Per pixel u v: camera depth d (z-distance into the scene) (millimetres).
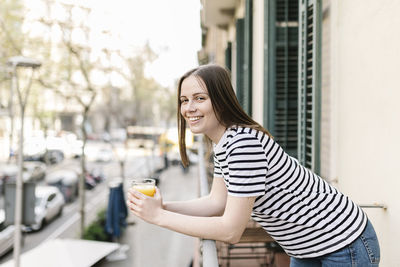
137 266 11938
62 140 39938
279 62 4316
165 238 14750
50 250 10320
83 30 17016
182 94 1557
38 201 16469
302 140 3322
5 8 15250
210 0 9078
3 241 12352
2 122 35688
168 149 39375
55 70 16453
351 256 1460
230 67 9789
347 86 3133
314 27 3051
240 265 3785
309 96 3279
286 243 1563
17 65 8945
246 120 1498
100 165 36000
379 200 2508
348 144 3102
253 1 6320
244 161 1367
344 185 3178
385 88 2449
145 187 1668
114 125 64562
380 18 2516
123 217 14344
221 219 1422
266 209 1489
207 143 1781
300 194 1461
